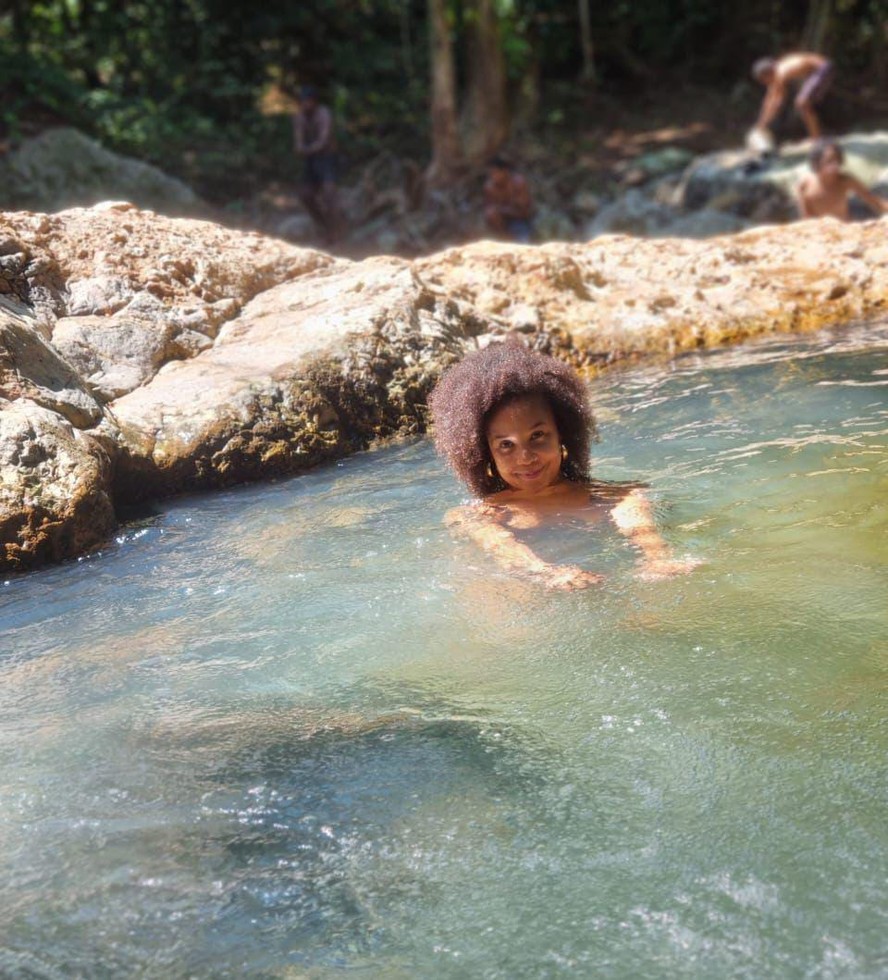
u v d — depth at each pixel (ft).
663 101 73.26
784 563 10.12
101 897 6.59
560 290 20.61
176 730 8.34
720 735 7.55
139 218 19.16
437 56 58.08
